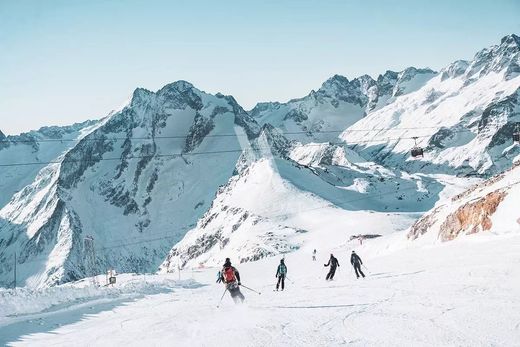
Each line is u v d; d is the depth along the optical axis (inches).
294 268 3464.6
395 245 2787.9
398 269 1290.6
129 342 672.4
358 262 1285.7
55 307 1358.3
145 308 1142.3
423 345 488.1
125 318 964.0
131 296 1641.2
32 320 1074.7
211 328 701.9
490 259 1054.4
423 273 1051.9
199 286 2386.8
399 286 912.9
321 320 670.5
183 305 1109.7
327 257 3929.6
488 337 489.1
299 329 624.4
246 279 2797.7
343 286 1071.0
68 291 1562.5
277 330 630.5
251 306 894.4
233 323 723.4
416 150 3097.9
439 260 1280.8
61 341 759.1
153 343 644.7
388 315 648.4
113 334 762.2
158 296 1573.6
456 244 1717.5
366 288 964.6
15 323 1036.5
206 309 946.1
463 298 687.1
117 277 4539.9
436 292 769.6
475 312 593.6
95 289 1739.7
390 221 7352.4
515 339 473.7
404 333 540.7
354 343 525.7
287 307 833.5
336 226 7810.0
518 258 982.4
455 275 914.7
